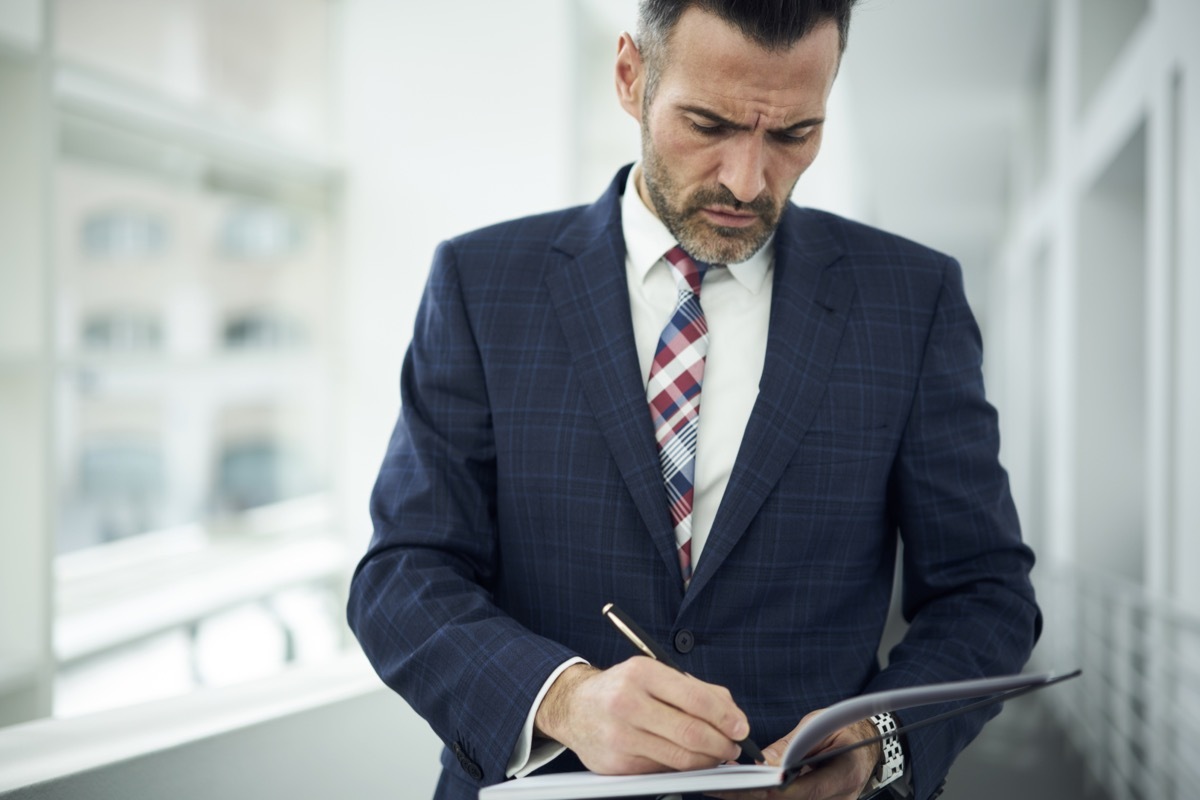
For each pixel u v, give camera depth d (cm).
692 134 94
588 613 99
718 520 96
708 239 99
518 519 102
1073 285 516
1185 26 313
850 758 87
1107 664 374
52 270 234
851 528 101
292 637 323
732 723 79
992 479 106
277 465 332
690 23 91
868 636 104
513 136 325
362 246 340
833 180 803
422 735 146
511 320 106
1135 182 488
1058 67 568
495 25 326
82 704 258
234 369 305
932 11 598
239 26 314
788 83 91
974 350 110
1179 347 325
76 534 266
